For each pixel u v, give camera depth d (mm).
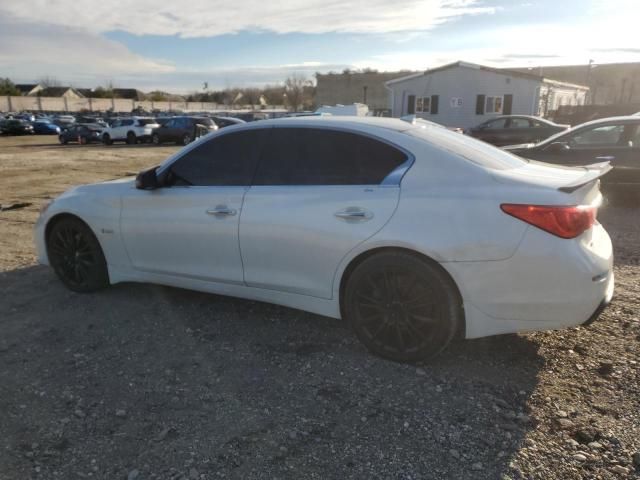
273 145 3645
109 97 98312
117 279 4367
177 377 3154
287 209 3443
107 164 18906
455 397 2916
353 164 3379
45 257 4695
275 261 3549
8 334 3758
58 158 21422
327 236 3303
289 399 2920
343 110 26562
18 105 71000
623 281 4664
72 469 2385
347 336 3678
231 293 3842
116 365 3303
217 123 30797
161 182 4008
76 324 3914
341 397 2934
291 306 3621
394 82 35750
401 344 3236
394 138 3328
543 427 2646
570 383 3033
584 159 8398
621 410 2762
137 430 2658
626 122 8289
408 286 3150
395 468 2377
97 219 4281
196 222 3805
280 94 101188
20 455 2477
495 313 3020
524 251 2902
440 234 3006
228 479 2320
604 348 3418
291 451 2494
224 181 3777
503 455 2447
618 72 65938
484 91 33469
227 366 3283
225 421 2727
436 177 3143
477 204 2984
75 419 2748
